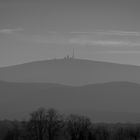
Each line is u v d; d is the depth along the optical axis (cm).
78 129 19762
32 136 19512
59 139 19525
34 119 19712
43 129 19775
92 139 19625
